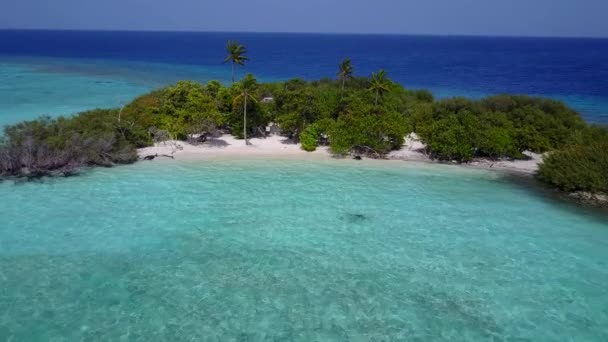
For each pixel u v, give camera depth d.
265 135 49.94
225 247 23.75
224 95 48.84
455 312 18.73
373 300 19.44
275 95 52.97
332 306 18.94
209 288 19.97
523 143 41.91
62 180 33.19
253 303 18.98
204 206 29.12
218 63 151.62
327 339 16.89
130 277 20.59
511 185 35.06
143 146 43.25
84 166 36.31
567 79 118.81
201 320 17.75
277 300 19.25
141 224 26.06
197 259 22.44
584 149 34.53
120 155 37.78
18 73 103.94
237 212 28.31
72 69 118.75
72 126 38.72
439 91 93.00
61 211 27.44
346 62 59.16
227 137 48.72
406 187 34.16
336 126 42.88
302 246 24.09
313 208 29.38
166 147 43.44
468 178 36.75
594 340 17.11
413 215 28.66
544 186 34.88
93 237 24.23
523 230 26.67
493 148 40.19
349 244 24.45
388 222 27.45
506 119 43.62
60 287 19.56
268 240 24.69
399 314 18.53
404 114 52.03
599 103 79.00
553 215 29.05
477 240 25.23
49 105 62.81
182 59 168.00
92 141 36.91
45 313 17.80
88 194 30.48
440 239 25.30
